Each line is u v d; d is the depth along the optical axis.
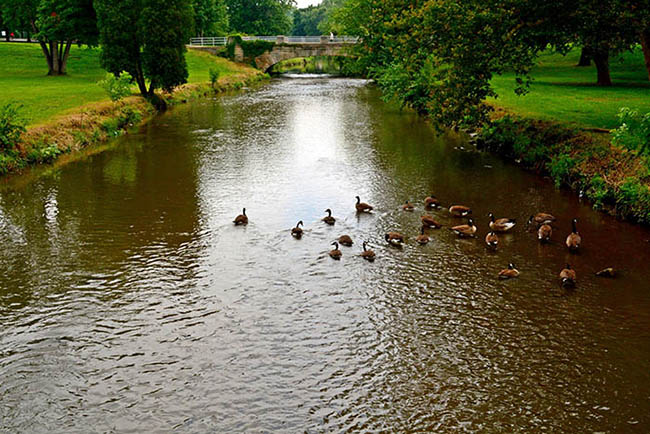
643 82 45.19
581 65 58.41
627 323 12.27
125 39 42.91
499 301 13.29
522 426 9.28
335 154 28.28
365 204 19.42
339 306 13.10
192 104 48.91
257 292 13.75
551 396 10.01
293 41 86.19
